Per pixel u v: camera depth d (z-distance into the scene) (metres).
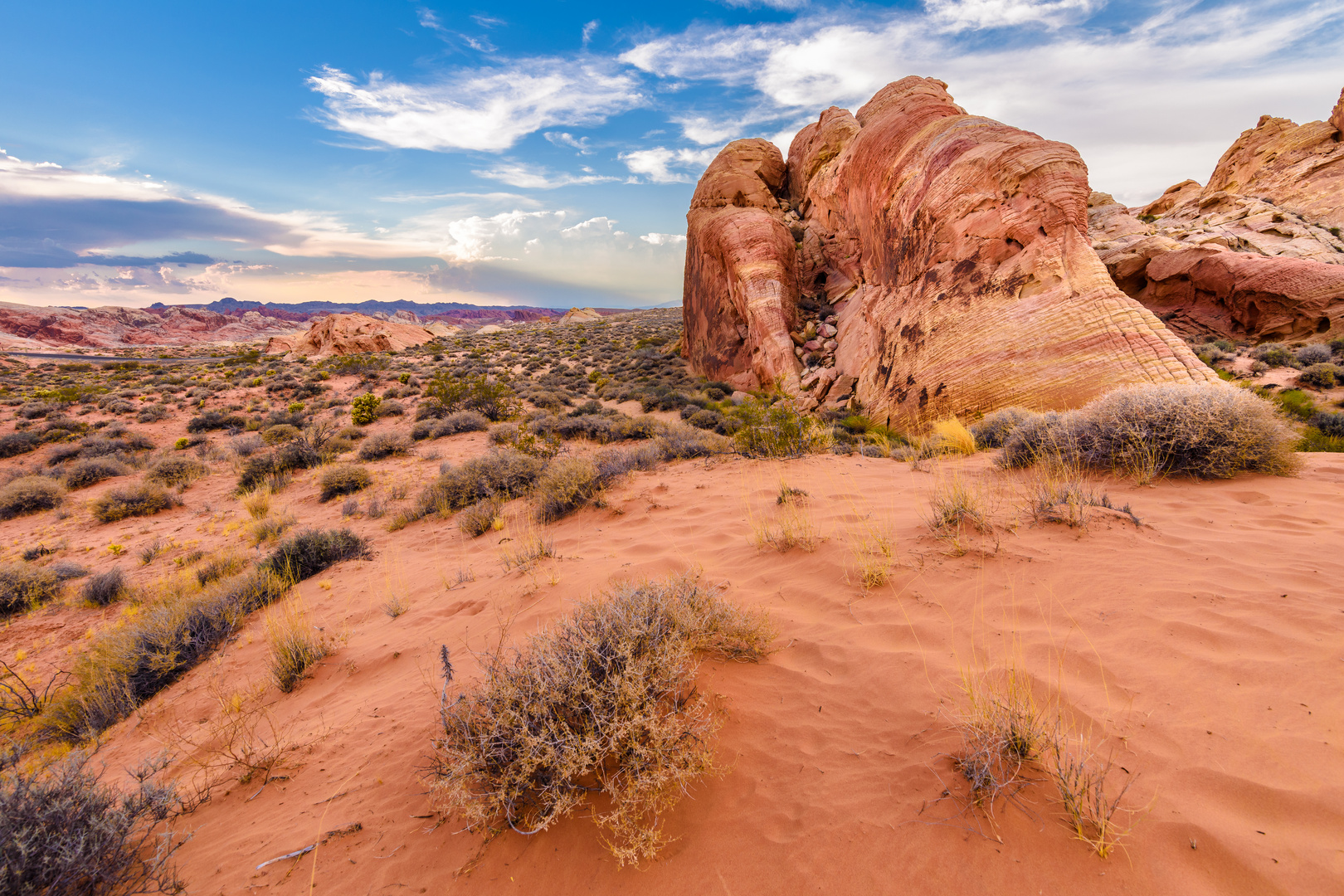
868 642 3.12
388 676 3.96
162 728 4.02
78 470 16.78
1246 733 1.99
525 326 117.44
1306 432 11.82
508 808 2.15
